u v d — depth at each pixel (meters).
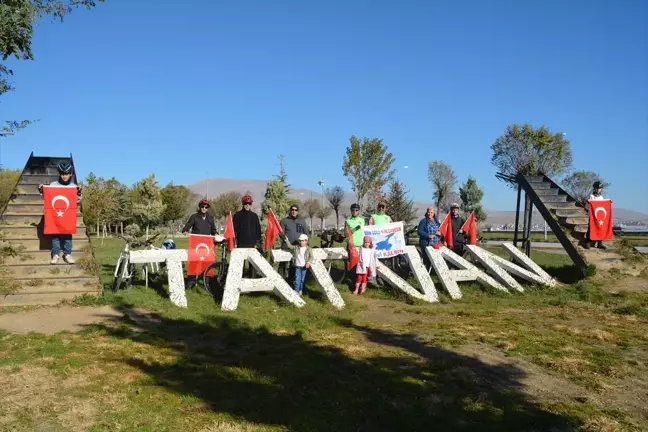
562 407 5.43
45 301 9.91
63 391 5.57
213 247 11.66
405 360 6.95
